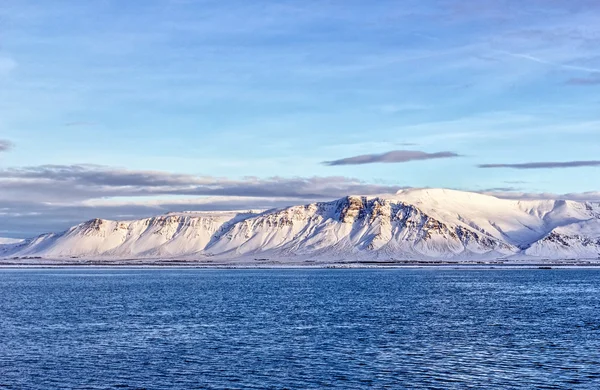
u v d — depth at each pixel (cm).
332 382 6266
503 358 7325
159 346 8162
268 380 6350
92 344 8325
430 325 10062
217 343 8369
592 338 8706
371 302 14388
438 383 6216
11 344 8338
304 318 11075
